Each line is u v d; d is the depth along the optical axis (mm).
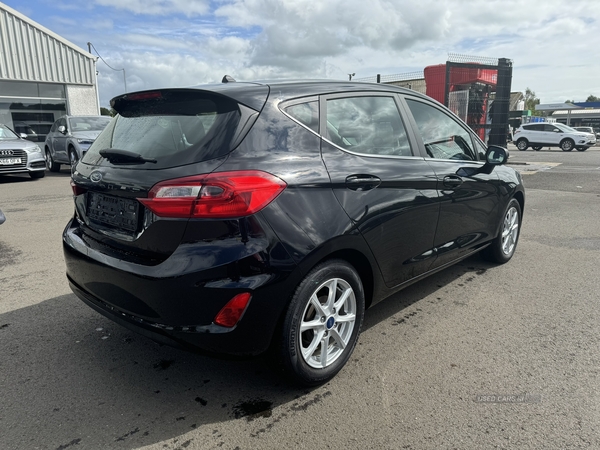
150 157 2441
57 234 6250
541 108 66812
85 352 3078
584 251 5379
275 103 2564
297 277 2363
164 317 2277
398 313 3674
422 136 3479
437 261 3574
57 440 2229
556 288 4191
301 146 2562
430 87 17844
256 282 2230
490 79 17000
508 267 4801
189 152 2340
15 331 3371
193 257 2199
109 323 3516
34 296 4031
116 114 3098
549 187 10891
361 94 3088
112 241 2578
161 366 2914
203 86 2645
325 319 2615
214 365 2934
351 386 2674
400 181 3008
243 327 2268
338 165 2668
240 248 2209
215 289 2195
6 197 9539
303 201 2416
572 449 2129
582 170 14719
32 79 18969
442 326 3434
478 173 3973
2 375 2791
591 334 3281
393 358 2977
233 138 2338
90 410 2463
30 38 18719
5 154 11773
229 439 2234
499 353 3023
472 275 4555
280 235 2295
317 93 2807
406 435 2242
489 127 17078
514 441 2188
